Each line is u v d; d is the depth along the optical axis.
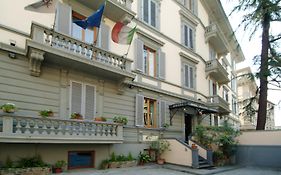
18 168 8.96
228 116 29.23
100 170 11.53
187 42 20.70
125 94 14.20
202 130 16.38
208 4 25.30
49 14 11.48
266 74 16.86
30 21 10.83
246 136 17.59
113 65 12.79
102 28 13.52
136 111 14.55
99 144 12.38
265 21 16.66
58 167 10.33
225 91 30.56
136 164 13.48
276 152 16.23
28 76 10.35
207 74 22.97
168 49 18.14
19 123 9.05
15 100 9.87
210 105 21.12
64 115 11.25
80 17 12.98
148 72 16.31
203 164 14.49
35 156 10.01
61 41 10.81
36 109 10.40
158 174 11.30
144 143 14.74
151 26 16.78
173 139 14.83
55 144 10.71
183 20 20.55
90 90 12.50
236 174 12.79
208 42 24.84
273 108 18.77
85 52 11.66
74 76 11.92
